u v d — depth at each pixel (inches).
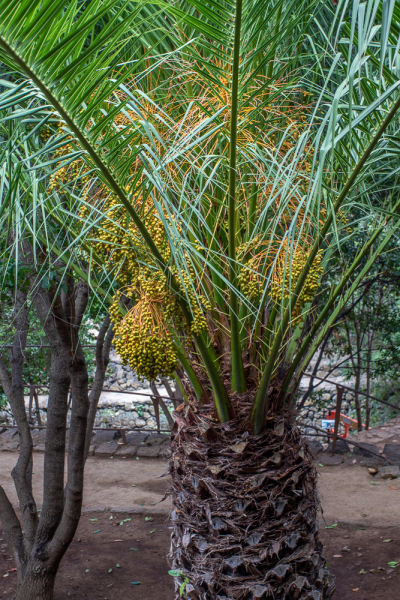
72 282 133.7
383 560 167.9
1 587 162.6
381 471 235.1
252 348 100.7
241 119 84.7
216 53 71.6
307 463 103.7
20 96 53.1
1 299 146.8
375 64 59.4
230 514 97.3
